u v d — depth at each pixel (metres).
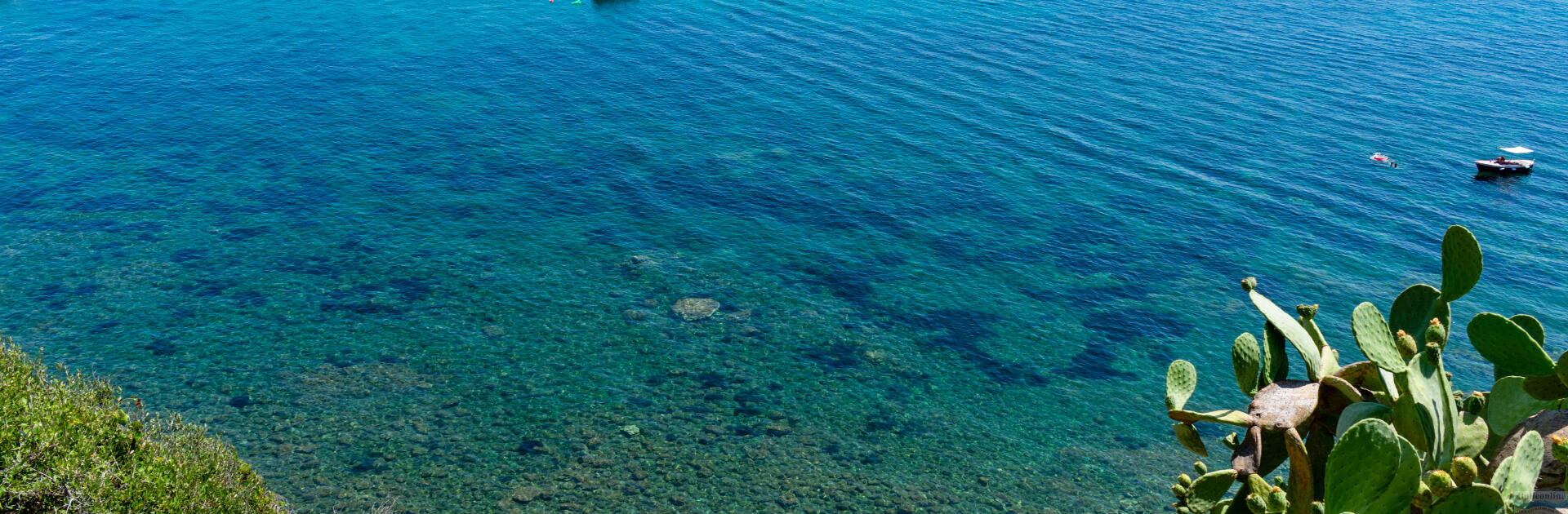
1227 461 37.78
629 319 47.06
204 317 44.44
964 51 105.00
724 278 52.75
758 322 47.47
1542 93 94.50
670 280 52.16
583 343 44.09
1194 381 7.38
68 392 21.08
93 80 84.75
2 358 21.59
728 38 109.31
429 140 74.44
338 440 34.16
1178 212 66.06
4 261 49.34
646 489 32.44
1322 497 6.65
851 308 49.88
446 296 48.59
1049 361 45.34
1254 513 6.19
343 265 51.84
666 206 63.22
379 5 118.94
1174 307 52.12
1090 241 60.53
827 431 37.81
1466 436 6.05
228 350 41.25
